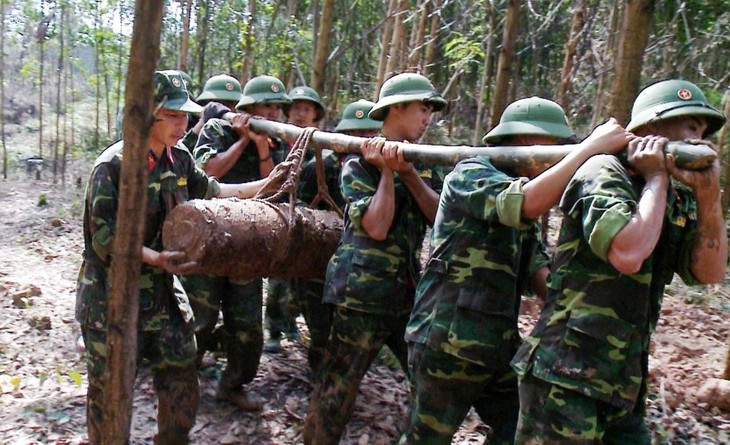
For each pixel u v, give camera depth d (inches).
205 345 156.3
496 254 102.0
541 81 489.7
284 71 399.2
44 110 740.7
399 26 335.0
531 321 211.8
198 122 190.4
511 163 99.7
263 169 165.9
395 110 123.8
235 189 135.6
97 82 545.3
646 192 82.0
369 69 510.9
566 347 86.4
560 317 87.7
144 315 113.1
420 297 107.4
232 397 150.9
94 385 111.3
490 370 103.0
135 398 151.4
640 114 90.1
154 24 64.0
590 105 362.3
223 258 110.9
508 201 91.5
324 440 125.6
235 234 111.4
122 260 69.0
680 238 91.2
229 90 206.2
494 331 101.7
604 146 87.4
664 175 82.9
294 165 129.2
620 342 84.7
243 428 143.6
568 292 87.6
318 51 250.7
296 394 160.7
